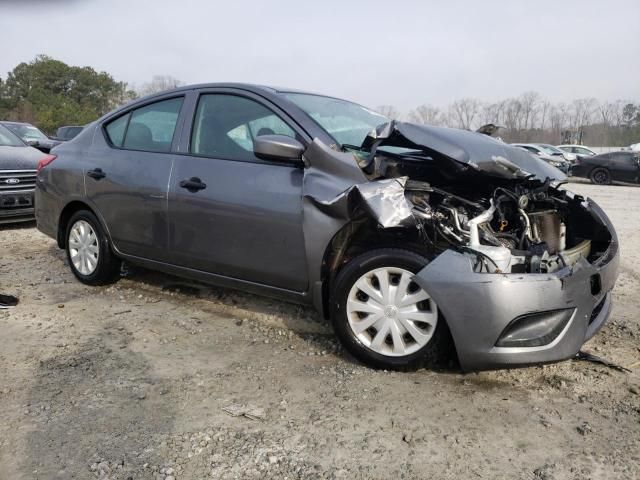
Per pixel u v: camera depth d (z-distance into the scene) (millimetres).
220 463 2361
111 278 4770
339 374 3191
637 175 18156
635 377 3193
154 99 4340
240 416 2734
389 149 3777
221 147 3783
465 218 3174
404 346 3127
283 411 2785
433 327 3016
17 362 3295
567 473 2318
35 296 4551
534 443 2533
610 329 3984
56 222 4949
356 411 2787
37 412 2738
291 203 3301
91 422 2660
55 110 46250
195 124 3969
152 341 3664
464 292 2818
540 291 2787
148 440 2520
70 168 4703
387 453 2445
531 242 3299
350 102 4410
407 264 3045
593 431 2633
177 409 2797
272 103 3656
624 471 2332
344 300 3219
